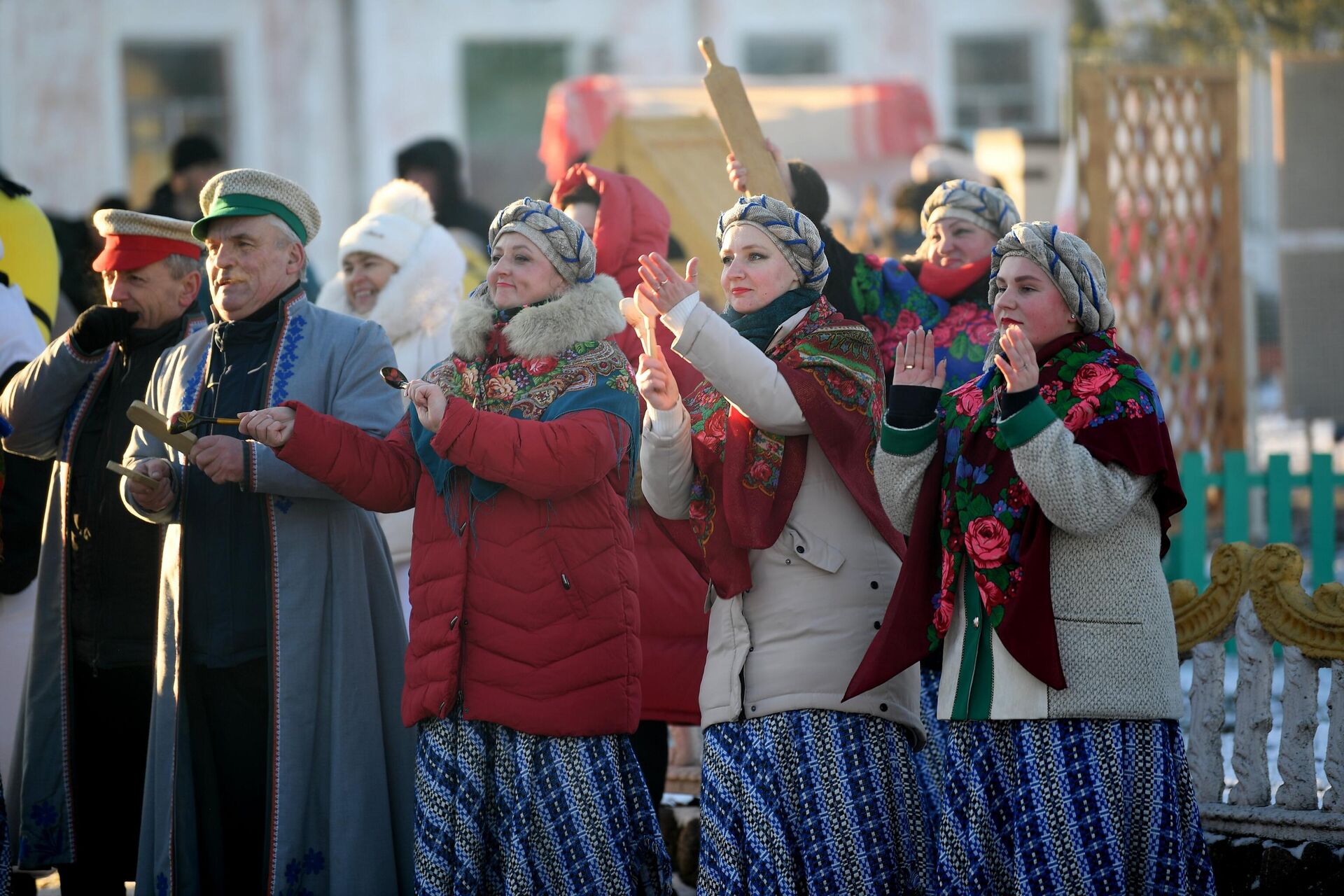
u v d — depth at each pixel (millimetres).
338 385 12328
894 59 62781
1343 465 35969
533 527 11281
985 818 10258
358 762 11961
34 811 12844
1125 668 10031
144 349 13258
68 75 56594
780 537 11164
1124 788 10000
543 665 11180
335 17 58750
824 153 39688
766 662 11078
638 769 11672
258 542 12031
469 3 59562
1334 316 30062
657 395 11062
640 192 14930
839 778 10859
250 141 58156
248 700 12023
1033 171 36344
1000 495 10188
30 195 16953
